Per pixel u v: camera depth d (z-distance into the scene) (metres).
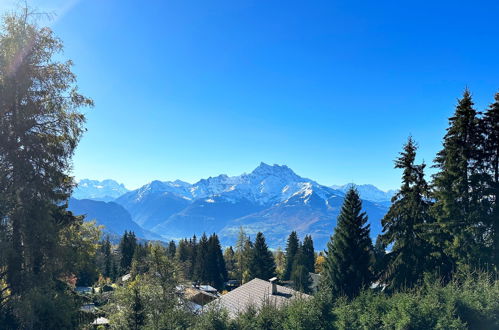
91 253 20.39
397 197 29.20
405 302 14.23
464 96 25.62
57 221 18.80
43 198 16.61
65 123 17.28
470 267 23.81
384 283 29.70
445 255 27.36
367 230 36.31
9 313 15.50
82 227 21.03
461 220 25.23
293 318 15.12
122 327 23.70
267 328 15.41
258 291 35.00
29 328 15.45
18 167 15.71
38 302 15.17
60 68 16.91
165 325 15.91
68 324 16.77
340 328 14.55
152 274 31.38
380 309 14.91
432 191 27.42
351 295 34.56
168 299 29.34
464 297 14.23
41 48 16.34
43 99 16.64
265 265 81.06
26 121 16.11
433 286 14.99
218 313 15.31
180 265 33.66
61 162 17.38
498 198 24.55
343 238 36.09
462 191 25.09
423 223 27.16
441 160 27.27
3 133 15.69
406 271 27.75
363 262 35.28
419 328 13.40
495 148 24.80
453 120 26.17
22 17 16.22
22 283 15.84
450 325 13.04
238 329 14.98
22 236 16.06
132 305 23.56
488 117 25.08
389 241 29.30
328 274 36.28
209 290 69.19
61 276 18.05
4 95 15.19
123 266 96.75
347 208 36.84
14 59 15.50
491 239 24.33
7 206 15.27
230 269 115.38
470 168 25.14
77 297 19.39
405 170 28.47
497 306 13.82
